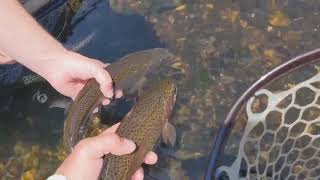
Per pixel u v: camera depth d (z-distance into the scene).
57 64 0.74
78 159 0.59
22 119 1.07
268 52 1.14
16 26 0.71
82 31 1.16
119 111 1.05
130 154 0.63
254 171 0.94
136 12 1.20
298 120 0.89
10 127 1.07
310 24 1.17
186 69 1.11
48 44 0.73
